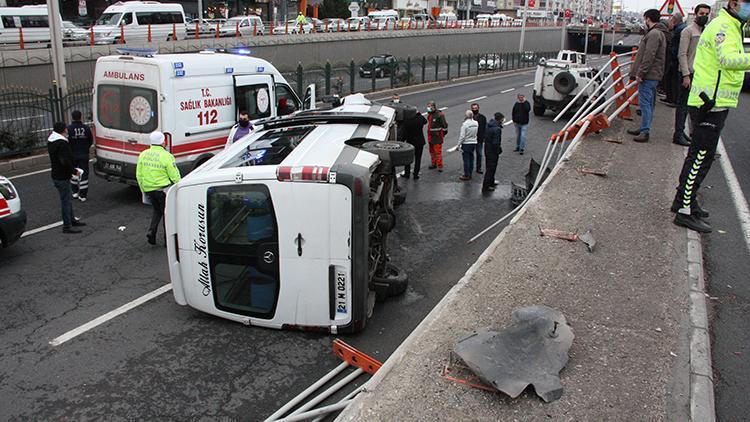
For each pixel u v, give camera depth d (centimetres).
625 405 367
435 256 836
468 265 801
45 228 937
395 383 396
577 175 870
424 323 473
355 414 368
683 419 356
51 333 609
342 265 580
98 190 1163
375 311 661
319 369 544
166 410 482
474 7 11306
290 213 576
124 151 1048
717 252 629
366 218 571
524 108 1526
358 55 4697
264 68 1206
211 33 3850
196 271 625
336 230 571
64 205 907
